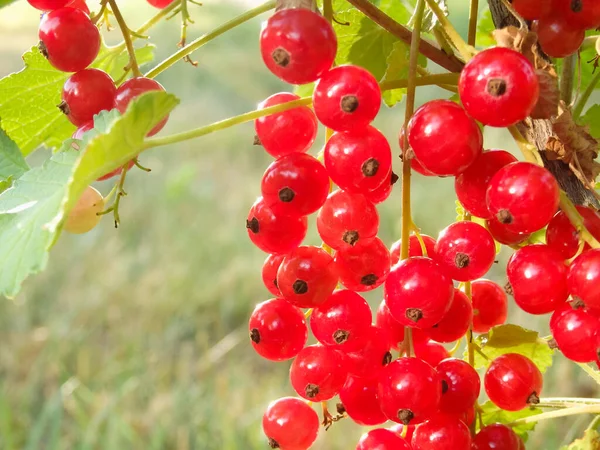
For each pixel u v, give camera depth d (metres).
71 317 0.72
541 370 0.23
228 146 1.22
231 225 0.93
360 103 0.18
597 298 0.18
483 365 0.23
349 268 0.19
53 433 0.51
